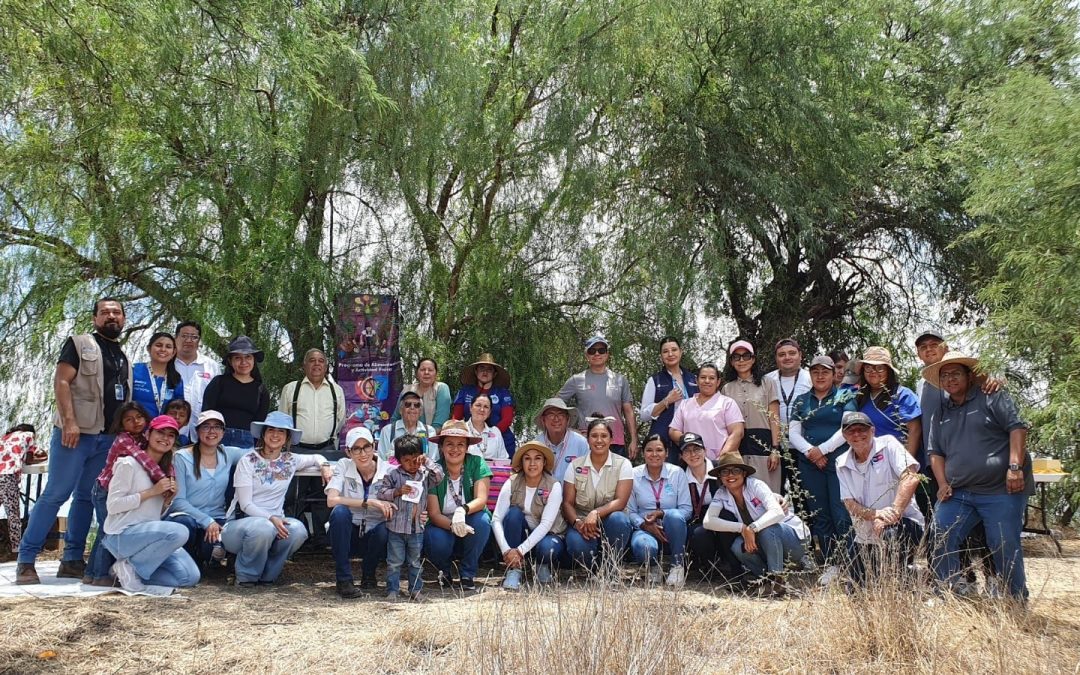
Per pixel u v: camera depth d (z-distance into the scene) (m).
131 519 6.77
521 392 11.16
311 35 9.50
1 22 7.42
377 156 10.34
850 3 12.48
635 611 4.88
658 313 11.16
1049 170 6.70
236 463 7.70
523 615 5.42
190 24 8.80
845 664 5.00
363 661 5.22
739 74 11.91
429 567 8.29
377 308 9.90
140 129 9.73
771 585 6.96
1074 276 6.51
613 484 7.68
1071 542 11.03
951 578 6.36
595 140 11.40
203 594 6.85
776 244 13.26
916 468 6.76
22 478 9.16
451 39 10.59
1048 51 13.07
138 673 4.98
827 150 12.28
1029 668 4.83
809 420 7.72
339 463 7.45
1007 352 6.40
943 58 14.38
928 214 13.51
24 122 9.55
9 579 7.27
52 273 10.34
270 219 10.06
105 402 7.30
